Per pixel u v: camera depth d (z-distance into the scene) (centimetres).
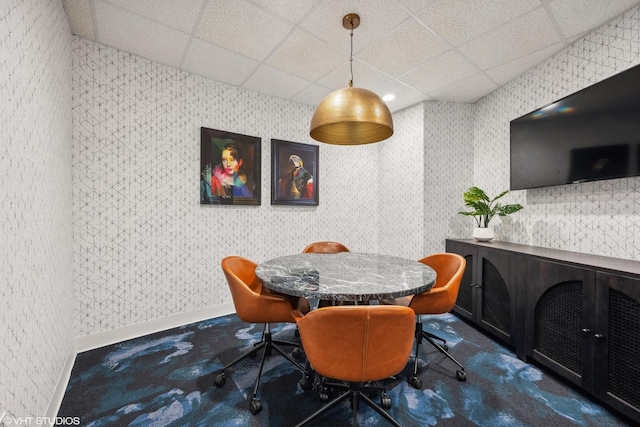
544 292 185
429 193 336
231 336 239
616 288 143
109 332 225
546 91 242
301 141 349
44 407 133
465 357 204
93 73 216
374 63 250
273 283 144
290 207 342
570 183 209
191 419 142
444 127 338
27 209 118
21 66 115
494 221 304
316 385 165
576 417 144
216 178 284
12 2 107
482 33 207
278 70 264
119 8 181
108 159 224
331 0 174
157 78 249
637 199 180
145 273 244
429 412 147
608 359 146
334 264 192
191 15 188
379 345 106
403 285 139
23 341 111
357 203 395
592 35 204
